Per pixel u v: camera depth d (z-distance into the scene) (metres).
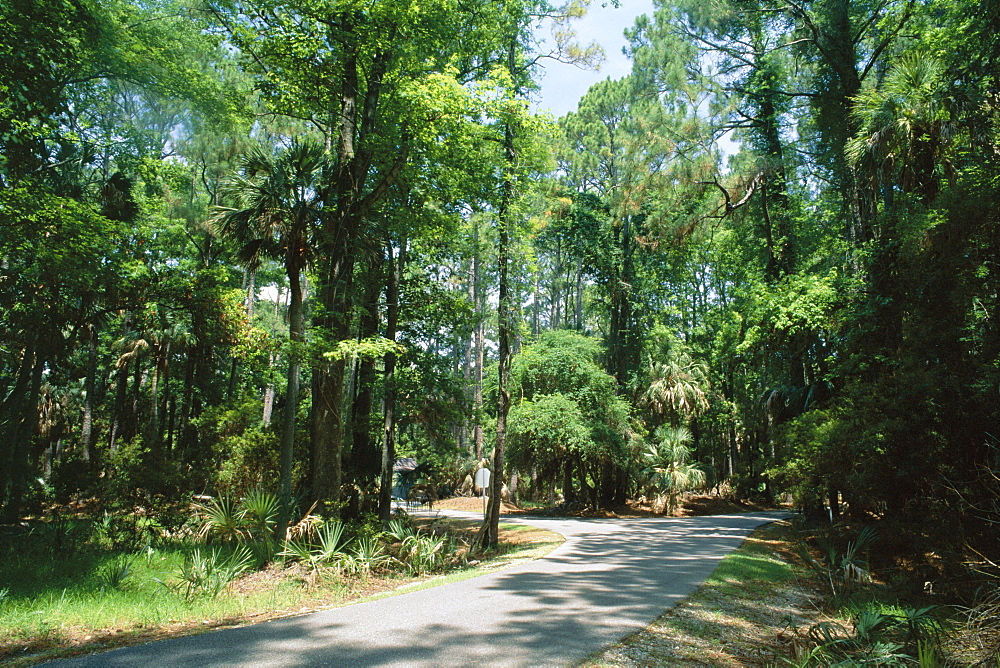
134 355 27.98
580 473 34.00
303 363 13.84
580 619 7.15
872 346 15.26
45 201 12.99
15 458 18.75
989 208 12.04
